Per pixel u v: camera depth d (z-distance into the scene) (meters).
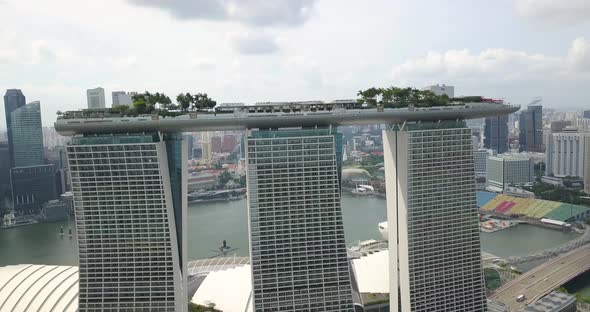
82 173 198.50
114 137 199.50
